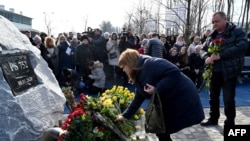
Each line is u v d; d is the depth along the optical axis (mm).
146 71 3115
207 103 7449
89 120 3191
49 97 3947
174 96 3104
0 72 3320
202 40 9820
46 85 4047
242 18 14539
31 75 3871
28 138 3271
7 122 3098
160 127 3062
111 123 3352
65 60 9000
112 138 3371
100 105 3479
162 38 10523
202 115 3189
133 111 3354
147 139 3947
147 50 8602
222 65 4785
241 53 4719
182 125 3111
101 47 9750
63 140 3131
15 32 4121
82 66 8859
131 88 9344
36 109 3549
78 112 3236
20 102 3322
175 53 9289
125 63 3199
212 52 4801
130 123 3717
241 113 6324
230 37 4711
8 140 3025
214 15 4863
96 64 8555
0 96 3199
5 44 3645
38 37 8312
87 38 9039
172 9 12508
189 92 3133
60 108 4168
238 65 4738
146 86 3121
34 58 4160
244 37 4691
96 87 8508
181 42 10109
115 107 3816
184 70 8992
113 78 9969
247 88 9523
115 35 9930
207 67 5059
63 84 7945
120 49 9758
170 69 3086
